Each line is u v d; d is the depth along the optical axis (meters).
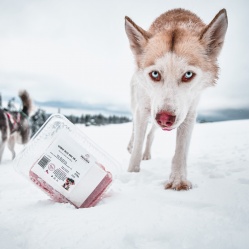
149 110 0.84
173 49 0.67
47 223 0.43
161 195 0.58
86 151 0.53
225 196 0.56
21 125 1.85
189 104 0.69
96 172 0.53
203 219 0.44
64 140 0.53
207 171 0.84
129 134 3.38
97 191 0.53
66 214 0.47
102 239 0.38
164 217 0.45
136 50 0.78
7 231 0.41
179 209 0.49
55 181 0.53
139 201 0.53
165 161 1.09
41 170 0.54
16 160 0.57
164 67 0.66
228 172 0.81
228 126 3.65
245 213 0.46
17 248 0.38
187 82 0.67
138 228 0.41
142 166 1.00
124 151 1.69
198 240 0.38
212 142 1.95
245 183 0.69
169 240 0.38
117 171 0.59
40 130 0.57
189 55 0.67
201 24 0.81
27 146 0.57
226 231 0.40
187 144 0.74
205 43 0.71
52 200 0.56
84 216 0.46
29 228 0.42
